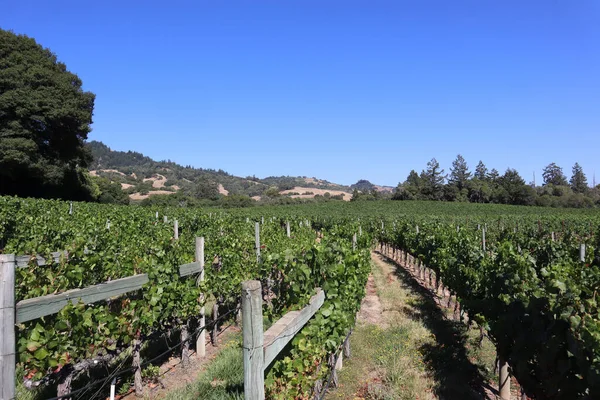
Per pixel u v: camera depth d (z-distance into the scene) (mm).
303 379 3623
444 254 9250
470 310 6340
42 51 36469
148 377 5062
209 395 4465
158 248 5914
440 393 4703
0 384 2676
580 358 2842
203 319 6000
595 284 4129
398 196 88375
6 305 2736
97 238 7688
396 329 6980
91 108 38562
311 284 4125
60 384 3973
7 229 9328
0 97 30438
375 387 4816
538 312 3545
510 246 6004
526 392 3914
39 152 33406
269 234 13094
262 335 2512
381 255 20469
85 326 3908
